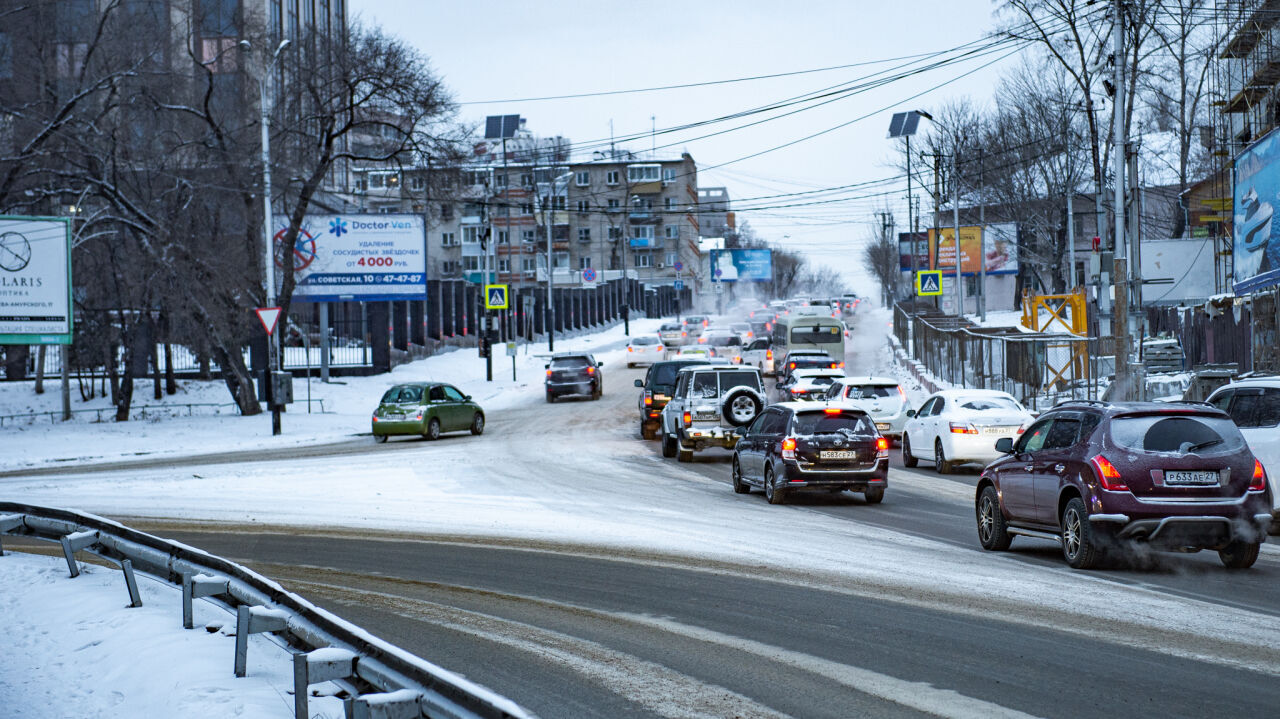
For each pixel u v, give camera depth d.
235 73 45.47
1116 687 7.14
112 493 21.95
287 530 16.42
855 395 29.97
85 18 42.47
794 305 108.00
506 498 20.06
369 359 61.06
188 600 9.26
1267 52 46.12
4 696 7.66
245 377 43.69
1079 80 48.78
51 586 11.58
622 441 32.84
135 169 41.88
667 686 7.44
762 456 19.31
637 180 144.38
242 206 43.25
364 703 5.22
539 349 81.31
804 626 9.25
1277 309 27.77
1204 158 62.09
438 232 137.12
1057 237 69.38
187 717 6.80
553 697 7.23
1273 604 9.96
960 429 23.86
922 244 89.44
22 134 40.34
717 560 12.88
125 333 43.81
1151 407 12.05
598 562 12.91
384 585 11.73
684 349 58.38
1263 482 11.79
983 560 12.85
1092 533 11.80
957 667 7.77
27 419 45.34
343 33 46.38
